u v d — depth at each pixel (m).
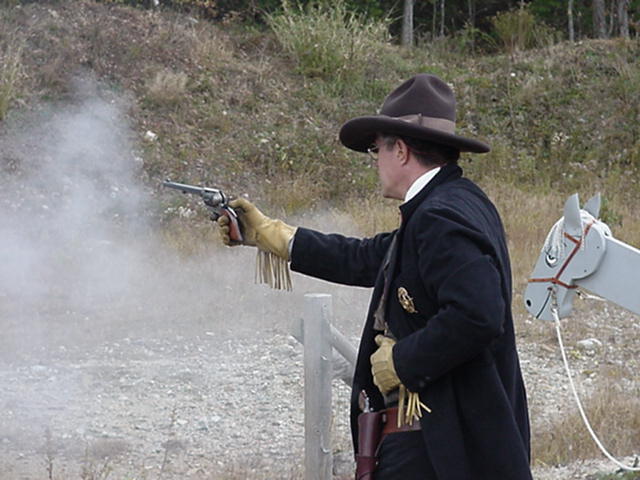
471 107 24.77
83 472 8.24
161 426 10.28
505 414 4.48
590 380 11.96
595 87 25.45
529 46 28.38
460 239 4.36
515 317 14.38
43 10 23.91
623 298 5.10
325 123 23.38
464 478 4.42
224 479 8.55
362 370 4.84
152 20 25.14
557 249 5.30
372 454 4.69
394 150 4.85
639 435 9.65
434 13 31.98
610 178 22.25
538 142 23.83
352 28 25.92
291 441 9.95
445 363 4.31
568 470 8.66
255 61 25.14
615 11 33.41
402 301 4.59
